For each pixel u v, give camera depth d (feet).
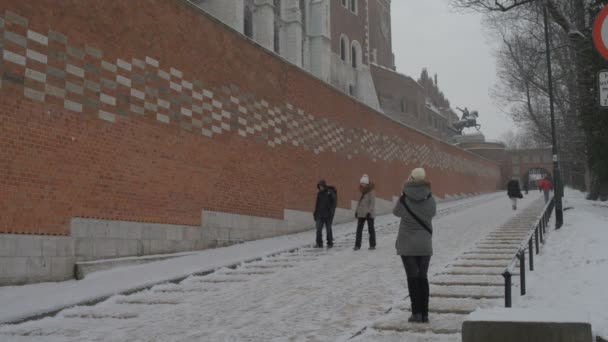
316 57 140.15
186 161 52.54
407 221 23.75
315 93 79.82
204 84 55.98
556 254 38.42
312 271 39.32
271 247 53.78
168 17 51.67
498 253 42.75
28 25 38.32
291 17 130.72
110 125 44.45
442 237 56.13
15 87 37.11
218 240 55.42
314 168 77.30
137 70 47.60
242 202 60.49
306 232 71.46
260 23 120.78
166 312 28.55
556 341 15.43
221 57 59.06
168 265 43.27
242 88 62.28
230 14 108.27
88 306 31.01
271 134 67.36
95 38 43.65
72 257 39.96
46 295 32.86
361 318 25.12
